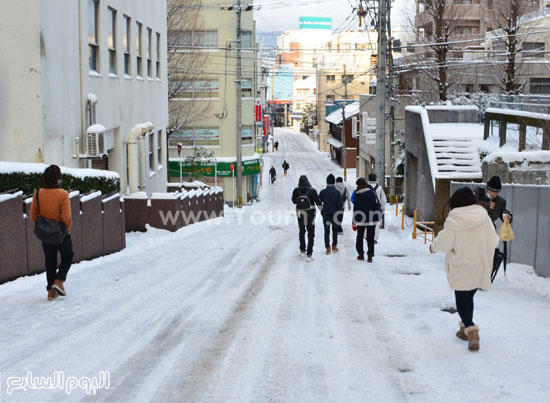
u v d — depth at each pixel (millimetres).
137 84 27297
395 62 55250
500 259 10922
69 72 17750
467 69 52594
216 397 5883
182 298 10406
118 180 17562
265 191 67312
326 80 118375
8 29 15156
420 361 7027
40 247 12203
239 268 13930
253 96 61938
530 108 22719
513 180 18375
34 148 15430
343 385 6246
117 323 8609
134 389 6066
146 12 29250
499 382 6289
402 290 11289
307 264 14703
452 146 25266
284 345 7668
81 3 18812
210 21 58969
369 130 42188
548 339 7855
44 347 7402
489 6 65562
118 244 17047
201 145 60094
